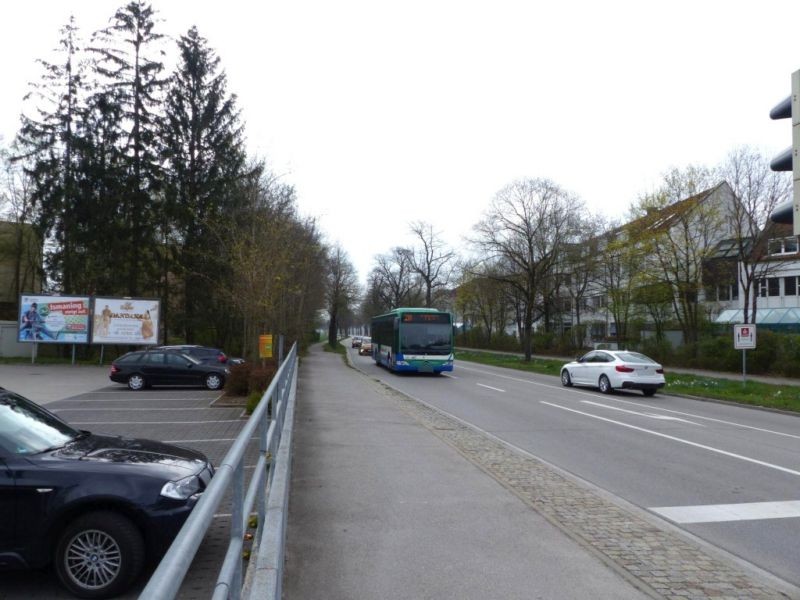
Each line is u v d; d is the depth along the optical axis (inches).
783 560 217.8
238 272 904.9
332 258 2795.3
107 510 193.8
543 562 204.8
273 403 238.8
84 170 1352.1
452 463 360.8
